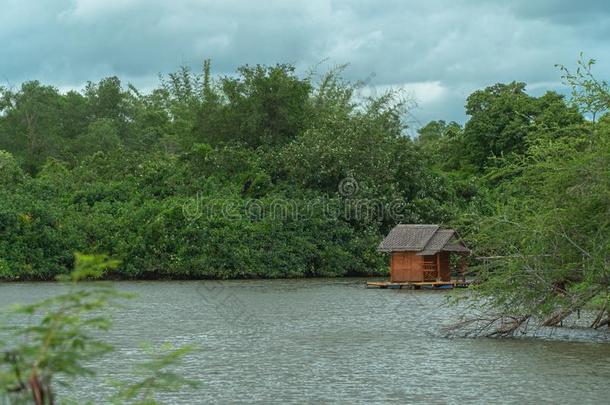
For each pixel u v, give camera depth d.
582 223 25.06
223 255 59.50
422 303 40.00
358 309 37.12
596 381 19.75
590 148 25.97
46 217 57.69
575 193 24.94
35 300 40.88
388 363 22.41
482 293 26.44
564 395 18.28
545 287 25.61
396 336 27.75
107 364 21.84
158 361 9.34
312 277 61.91
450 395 18.39
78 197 62.66
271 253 61.00
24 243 56.22
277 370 21.39
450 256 53.22
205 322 31.84
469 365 21.98
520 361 22.52
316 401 17.89
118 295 7.62
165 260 58.25
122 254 57.25
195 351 24.38
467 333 27.67
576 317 31.12
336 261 62.28
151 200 62.22
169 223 59.09
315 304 39.75
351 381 19.98
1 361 7.07
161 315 34.41
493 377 20.34
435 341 26.48
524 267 25.39
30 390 7.12
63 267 56.41
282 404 17.61
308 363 22.47
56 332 7.26
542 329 28.34
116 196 63.53
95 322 7.65
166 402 17.69
